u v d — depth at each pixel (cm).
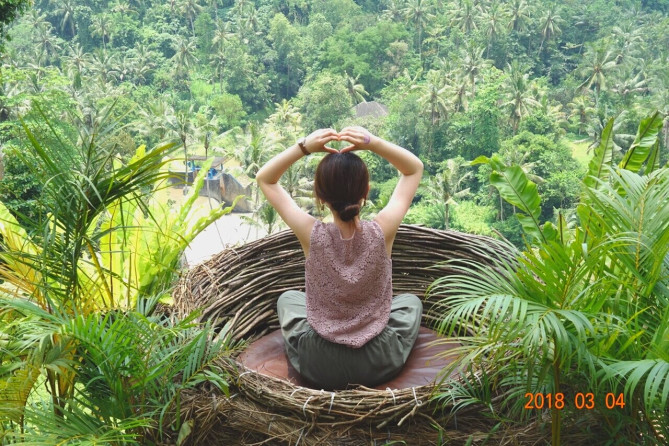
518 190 240
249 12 7094
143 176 202
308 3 7862
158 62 6988
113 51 7175
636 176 194
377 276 214
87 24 7331
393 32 6725
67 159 194
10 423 204
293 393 188
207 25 7119
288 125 5131
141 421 176
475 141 4794
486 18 6719
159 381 194
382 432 185
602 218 191
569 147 4591
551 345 171
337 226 212
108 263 329
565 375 180
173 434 198
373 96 6612
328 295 215
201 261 283
